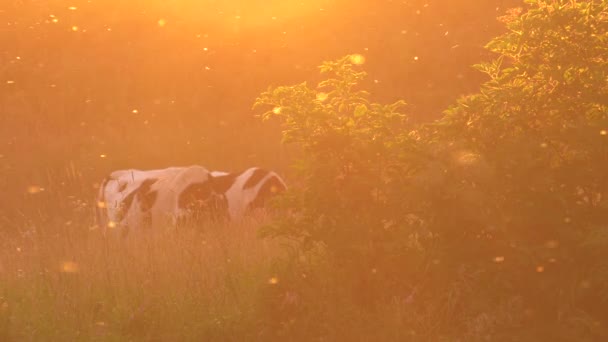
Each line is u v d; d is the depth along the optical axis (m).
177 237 37.66
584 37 26.92
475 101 26.84
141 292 29.22
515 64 27.56
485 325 24.41
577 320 23.89
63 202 59.28
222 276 30.69
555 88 27.12
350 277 26.62
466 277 25.61
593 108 27.14
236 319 26.62
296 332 25.61
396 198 26.02
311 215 27.36
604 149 25.42
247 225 40.94
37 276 31.81
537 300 25.12
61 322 27.61
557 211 25.31
